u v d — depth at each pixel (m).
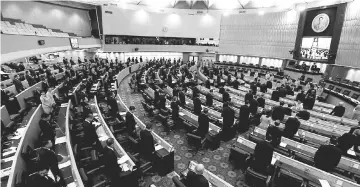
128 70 21.66
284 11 21.19
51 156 4.40
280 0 21.52
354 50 15.15
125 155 5.09
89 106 8.70
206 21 27.72
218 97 11.67
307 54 18.83
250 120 8.49
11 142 5.70
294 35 20.44
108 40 25.41
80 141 6.39
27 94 9.88
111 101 8.16
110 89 12.37
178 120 8.52
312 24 18.12
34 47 12.40
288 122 6.55
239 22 25.17
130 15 25.39
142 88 13.77
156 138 6.01
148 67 23.20
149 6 26.22
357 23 14.85
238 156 5.86
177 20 27.66
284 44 21.45
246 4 25.16
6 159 4.89
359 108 9.47
